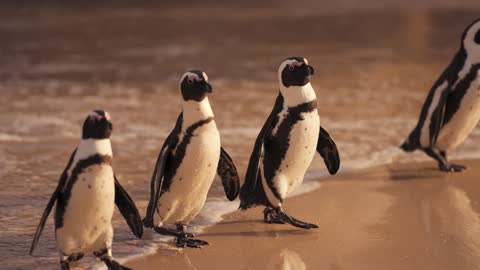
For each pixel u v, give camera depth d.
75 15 62.41
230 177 11.00
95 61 34.94
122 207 9.38
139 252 10.22
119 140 17.94
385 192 13.20
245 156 15.95
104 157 8.69
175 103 23.55
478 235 10.77
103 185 8.75
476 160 15.38
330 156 11.77
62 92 26.34
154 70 31.55
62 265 9.28
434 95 13.99
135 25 52.66
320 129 11.58
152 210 9.69
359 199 12.75
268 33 45.72
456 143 14.38
